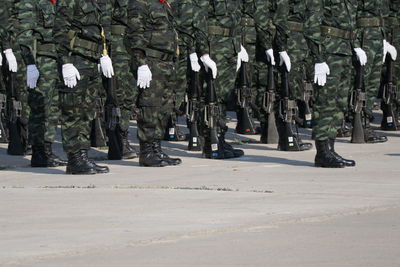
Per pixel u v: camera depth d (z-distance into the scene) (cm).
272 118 2819
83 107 2111
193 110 2617
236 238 1348
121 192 1803
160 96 2223
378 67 2808
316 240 1331
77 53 2072
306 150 2628
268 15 2712
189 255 1240
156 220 1492
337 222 1470
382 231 1395
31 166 2342
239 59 2431
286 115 2603
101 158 2455
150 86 2203
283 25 2566
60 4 2038
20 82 2578
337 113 2197
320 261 1202
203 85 2412
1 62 2539
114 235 1374
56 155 2405
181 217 1516
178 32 2428
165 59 2209
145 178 2030
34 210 1600
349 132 2975
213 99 2406
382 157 2408
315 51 2159
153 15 2169
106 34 2405
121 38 2545
